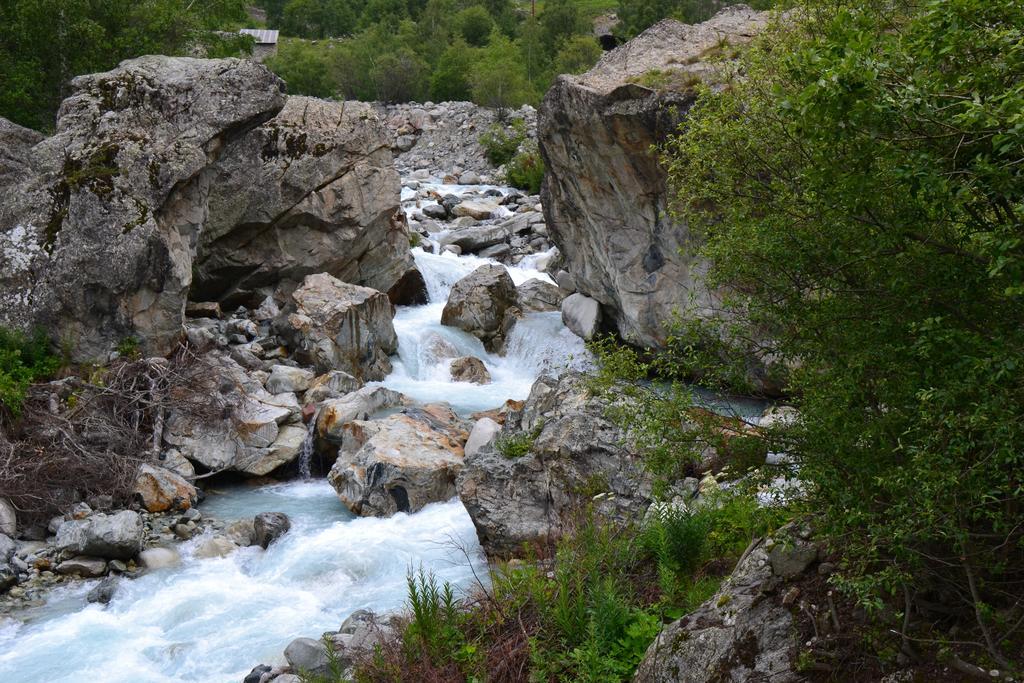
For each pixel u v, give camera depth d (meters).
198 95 17.22
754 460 6.81
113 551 11.89
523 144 42.81
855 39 5.28
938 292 5.59
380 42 82.19
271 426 15.36
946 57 5.27
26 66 25.83
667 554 8.89
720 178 7.17
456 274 25.47
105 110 17.28
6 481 12.91
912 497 5.45
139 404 15.31
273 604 10.90
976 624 6.20
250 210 20.44
